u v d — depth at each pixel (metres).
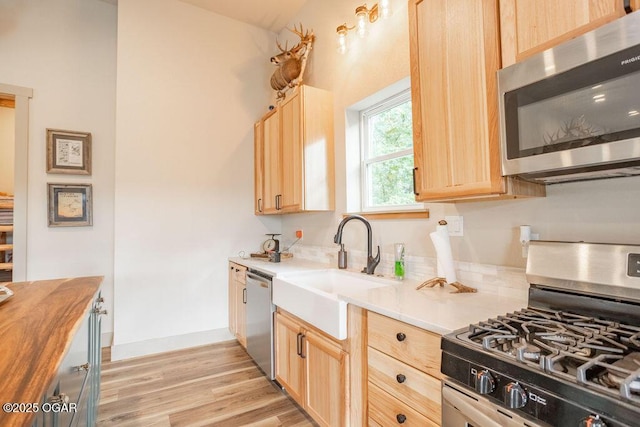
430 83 1.47
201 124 3.31
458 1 1.35
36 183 2.97
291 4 3.26
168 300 3.09
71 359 1.04
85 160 3.14
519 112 1.12
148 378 2.49
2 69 2.87
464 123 1.33
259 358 2.52
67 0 3.14
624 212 1.14
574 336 0.91
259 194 3.44
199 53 3.33
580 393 0.67
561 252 1.21
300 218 3.30
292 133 2.75
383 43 2.21
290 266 2.64
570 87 0.98
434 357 1.10
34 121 2.97
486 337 0.90
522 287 1.42
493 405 0.83
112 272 3.24
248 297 2.75
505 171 1.17
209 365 2.73
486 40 1.25
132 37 3.01
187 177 3.22
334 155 2.73
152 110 3.08
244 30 3.59
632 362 0.76
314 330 1.83
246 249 3.52
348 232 2.58
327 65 2.82
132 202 2.96
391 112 2.38
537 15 1.10
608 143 0.90
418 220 1.97
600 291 1.09
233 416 2.00
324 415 1.71
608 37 0.89
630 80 0.86
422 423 1.14
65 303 1.34
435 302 1.39
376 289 1.68
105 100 3.26
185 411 2.05
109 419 1.96
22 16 2.96
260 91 3.66
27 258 2.91
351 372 1.53
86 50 3.20
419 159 1.53
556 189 1.33
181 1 3.24
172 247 3.12
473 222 1.64
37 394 0.65
